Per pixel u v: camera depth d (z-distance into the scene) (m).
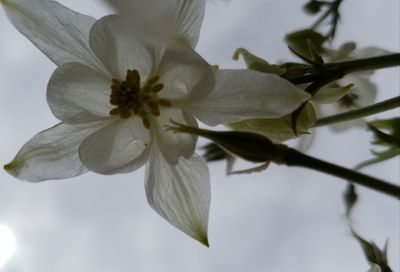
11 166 0.19
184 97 0.18
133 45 0.18
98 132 0.19
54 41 0.19
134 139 0.19
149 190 0.19
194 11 0.18
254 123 0.18
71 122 0.19
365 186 0.17
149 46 0.18
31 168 0.19
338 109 0.22
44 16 0.19
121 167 0.18
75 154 0.19
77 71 0.18
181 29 0.18
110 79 0.19
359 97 0.22
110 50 0.18
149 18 0.14
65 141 0.19
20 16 0.19
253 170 0.18
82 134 0.19
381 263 0.19
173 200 0.19
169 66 0.18
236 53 0.19
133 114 0.19
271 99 0.17
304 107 0.19
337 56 0.21
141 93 0.18
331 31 0.21
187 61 0.18
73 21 0.19
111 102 0.19
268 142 0.17
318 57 0.19
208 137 0.17
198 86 0.18
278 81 0.17
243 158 0.17
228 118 0.18
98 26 0.18
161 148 0.18
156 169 0.19
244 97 0.18
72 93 0.19
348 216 0.20
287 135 0.18
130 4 0.14
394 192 0.17
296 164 0.17
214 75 0.18
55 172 0.19
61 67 0.18
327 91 0.19
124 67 0.19
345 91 0.19
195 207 0.19
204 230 0.19
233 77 0.18
